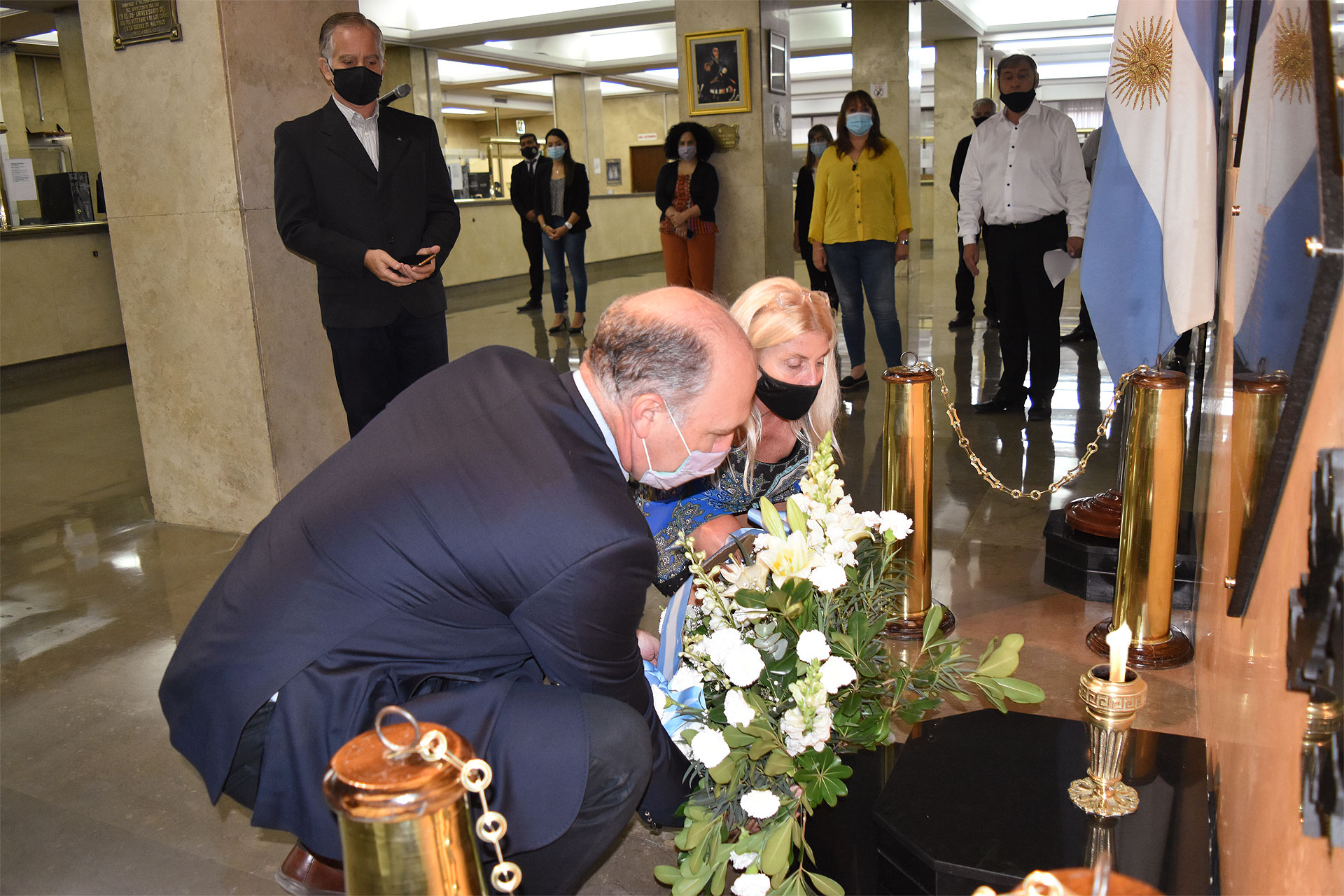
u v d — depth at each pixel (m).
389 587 1.39
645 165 22.61
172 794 2.21
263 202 3.70
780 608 1.43
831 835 1.67
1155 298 2.68
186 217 3.73
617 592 1.35
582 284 8.64
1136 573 2.50
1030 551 3.35
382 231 3.44
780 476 2.05
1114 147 2.70
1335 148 0.93
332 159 3.39
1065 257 4.64
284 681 1.37
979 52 14.73
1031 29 14.29
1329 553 0.93
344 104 3.42
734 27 6.65
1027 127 4.68
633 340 1.40
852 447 4.60
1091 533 3.01
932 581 3.11
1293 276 1.23
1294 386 1.08
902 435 2.59
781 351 1.83
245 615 1.42
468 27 13.33
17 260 7.77
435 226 3.62
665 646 1.62
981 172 4.90
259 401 3.78
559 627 1.37
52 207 9.22
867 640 1.52
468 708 1.42
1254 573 1.36
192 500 4.04
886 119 11.23
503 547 1.34
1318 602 0.96
